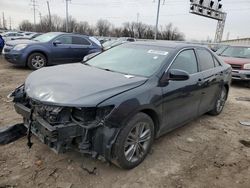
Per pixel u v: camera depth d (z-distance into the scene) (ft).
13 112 16.22
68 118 9.61
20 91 11.57
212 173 11.18
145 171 10.87
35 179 9.83
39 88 10.23
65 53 34.88
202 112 16.15
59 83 10.37
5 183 9.50
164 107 11.84
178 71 11.76
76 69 12.80
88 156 10.55
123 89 10.27
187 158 12.25
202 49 16.08
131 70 12.56
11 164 10.62
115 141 9.77
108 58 14.52
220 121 17.81
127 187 9.78
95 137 9.67
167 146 13.28
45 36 36.06
